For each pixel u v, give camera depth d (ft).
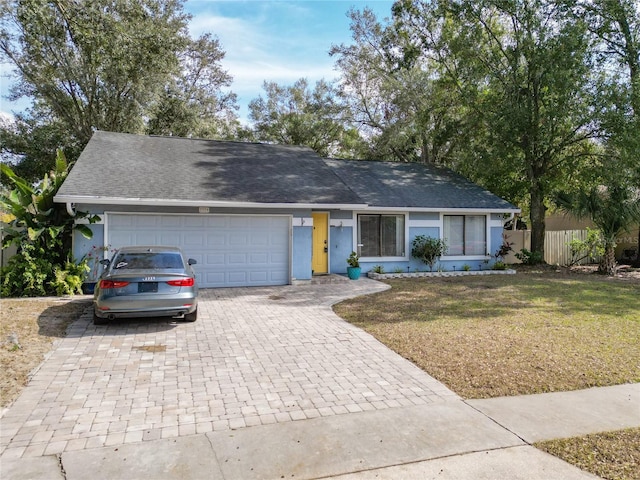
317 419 13.70
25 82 74.59
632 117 53.06
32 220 35.06
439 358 19.93
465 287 41.45
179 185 38.86
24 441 11.97
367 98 94.43
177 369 18.15
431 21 77.20
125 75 70.13
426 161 86.58
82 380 16.66
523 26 59.82
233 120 106.83
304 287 40.73
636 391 16.30
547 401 15.33
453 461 11.34
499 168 61.36
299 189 42.91
